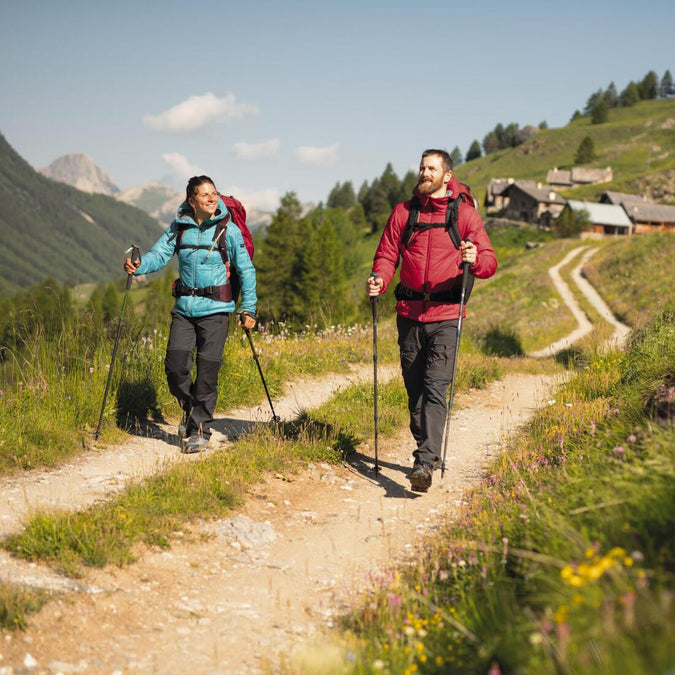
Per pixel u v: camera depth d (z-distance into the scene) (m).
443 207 5.50
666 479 3.31
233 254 6.27
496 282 56.06
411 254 5.57
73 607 3.30
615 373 9.43
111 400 7.00
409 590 3.53
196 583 3.84
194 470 5.32
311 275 71.69
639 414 5.39
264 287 73.88
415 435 5.98
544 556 3.14
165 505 4.63
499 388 11.80
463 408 9.76
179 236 6.22
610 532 3.14
